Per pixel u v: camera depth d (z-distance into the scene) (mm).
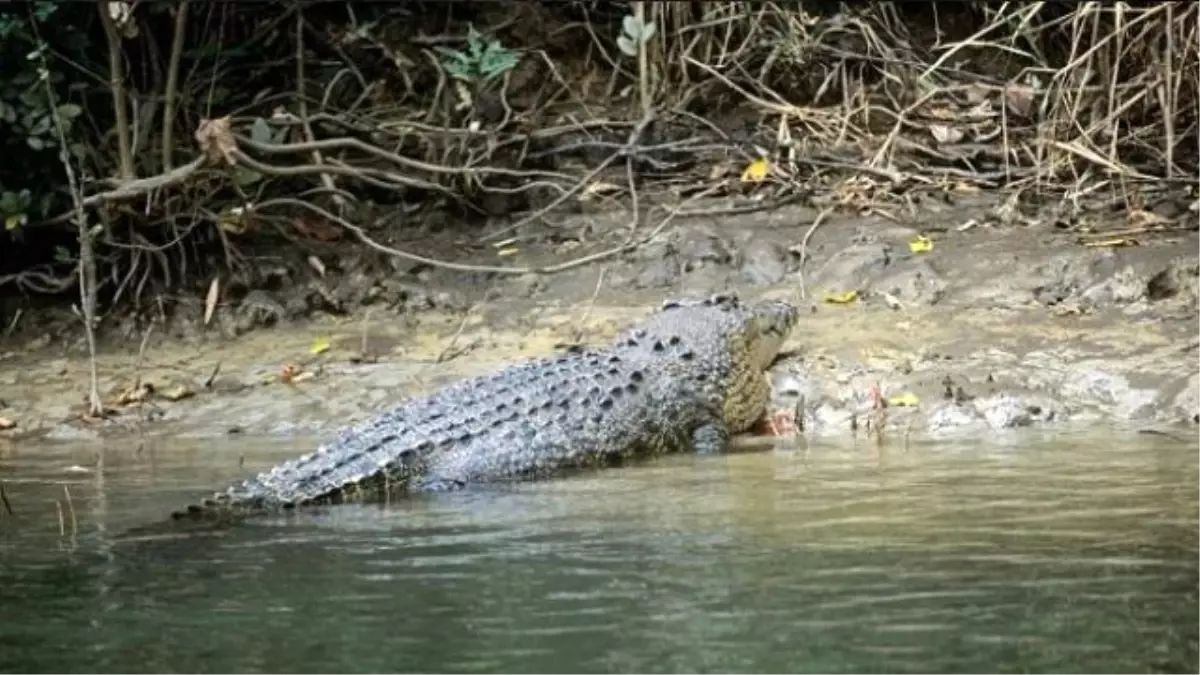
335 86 18156
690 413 11828
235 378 13602
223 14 17547
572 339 13883
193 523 9078
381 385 13102
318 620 6727
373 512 9383
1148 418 11688
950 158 17172
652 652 6129
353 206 16594
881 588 7023
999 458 10328
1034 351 12797
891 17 19125
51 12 14797
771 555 7711
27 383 13828
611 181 17062
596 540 8188
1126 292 13852
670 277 15117
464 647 6258
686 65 18375
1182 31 16609
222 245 15898
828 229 15648
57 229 15812
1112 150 16203
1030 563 7441
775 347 12773
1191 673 5785
